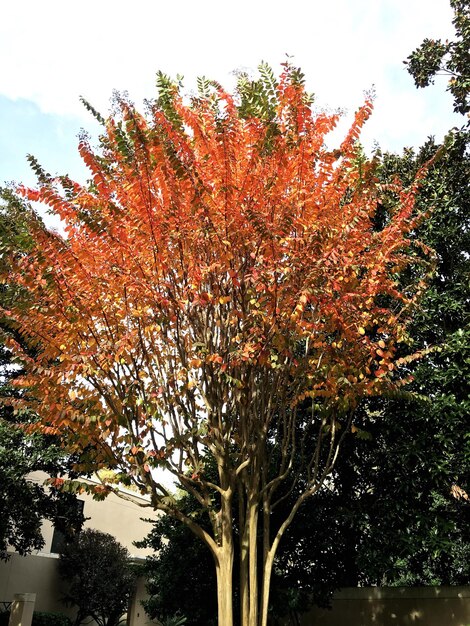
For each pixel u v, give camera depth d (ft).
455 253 37.29
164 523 39.86
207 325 23.45
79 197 21.98
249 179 21.11
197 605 34.96
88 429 21.71
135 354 22.71
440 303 34.73
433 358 34.88
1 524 39.19
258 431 24.00
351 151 22.93
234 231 21.33
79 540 64.59
